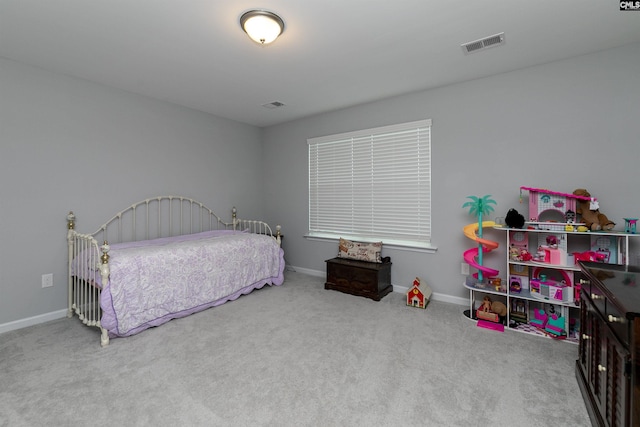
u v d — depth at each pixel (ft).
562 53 8.06
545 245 8.32
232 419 4.95
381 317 9.18
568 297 7.71
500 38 7.27
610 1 5.88
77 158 9.53
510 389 5.73
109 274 7.52
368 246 11.78
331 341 7.64
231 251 10.55
